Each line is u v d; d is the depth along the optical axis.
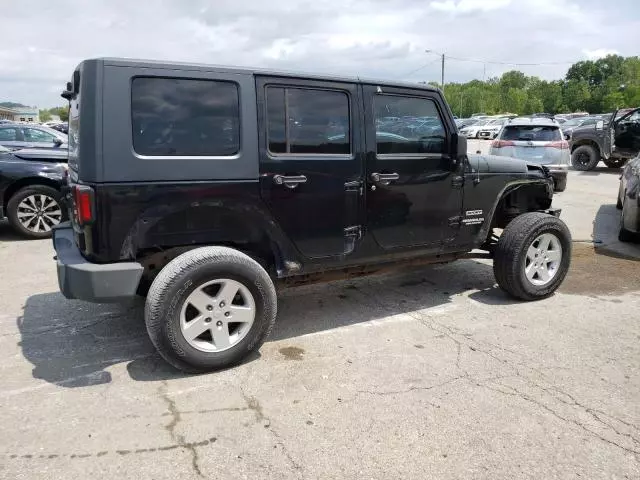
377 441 2.76
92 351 3.82
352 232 4.00
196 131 3.34
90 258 3.27
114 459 2.59
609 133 14.23
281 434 2.81
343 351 3.84
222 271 3.33
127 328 4.23
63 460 2.58
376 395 3.21
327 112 3.79
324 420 2.94
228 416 2.98
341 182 3.87
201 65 3.35
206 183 3.36
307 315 4.59
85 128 3.09
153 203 3.23
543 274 4.91
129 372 3.50
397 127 4.13
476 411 3.04
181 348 3.31
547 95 107.12
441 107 4.34
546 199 5.44
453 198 4.51
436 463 2.59
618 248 7.11
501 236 4.79
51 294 5.04
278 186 3.60
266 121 3.54
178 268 3.23
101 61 3.09
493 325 4.34
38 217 7.47
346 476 2.49
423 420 2.95
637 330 4.24
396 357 3.74
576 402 3.14
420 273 5.87
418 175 4.25
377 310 4.71
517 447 2.72
